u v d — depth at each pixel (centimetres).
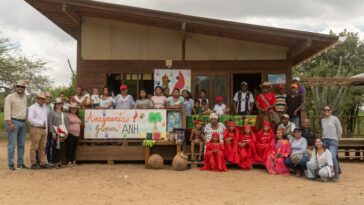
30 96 3014
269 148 1135
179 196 802
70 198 775
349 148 1447
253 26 1213
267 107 1217
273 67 1410
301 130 1138
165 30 1427
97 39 1427
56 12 1374
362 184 971
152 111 1218
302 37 1189
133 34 1430
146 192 834
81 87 1380
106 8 1249
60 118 1130
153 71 1423
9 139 1086
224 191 856
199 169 1138
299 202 773
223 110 1288
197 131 1180
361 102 2695
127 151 1209
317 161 1008
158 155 1148
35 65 3056
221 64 1422
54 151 1148
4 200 752
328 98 2503
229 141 1146
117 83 1434
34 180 944
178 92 1247
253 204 750
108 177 996
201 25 1271
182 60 1425
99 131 1217
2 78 2873
